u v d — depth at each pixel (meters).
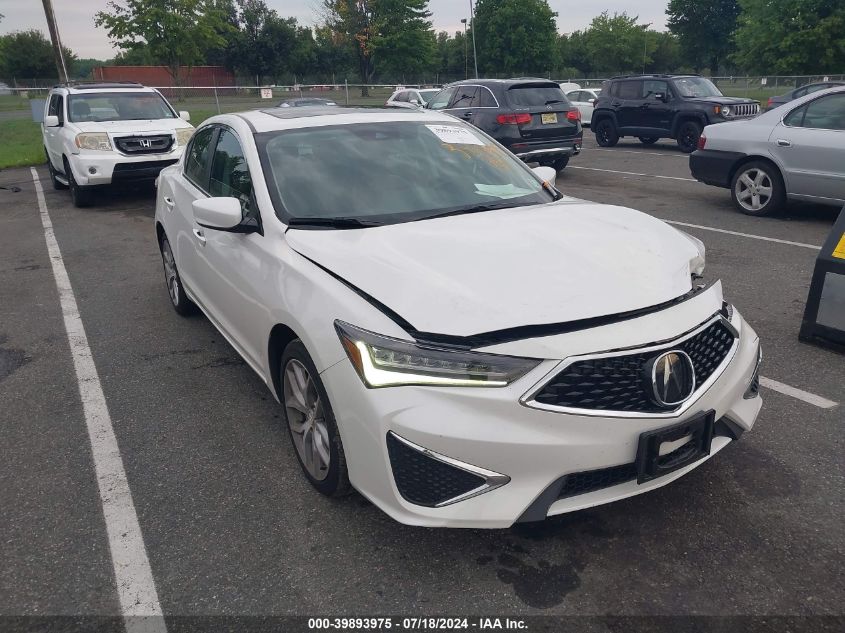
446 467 2.39
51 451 3.61
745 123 8.48
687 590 2.49
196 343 5.05
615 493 2.52
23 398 4.24
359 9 56.12
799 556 2.64
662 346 2.45
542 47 58.59
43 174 15.22
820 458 3.28
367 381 2.47
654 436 2.43
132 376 4.51
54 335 5.33
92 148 10.31
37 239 8.77
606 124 17.64
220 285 3.92
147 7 38.84
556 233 3.03
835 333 4.48
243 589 2.57
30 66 74.44
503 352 2.36
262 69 65.31
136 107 11.59
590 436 2.38
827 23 33.38
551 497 2.41
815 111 7.84
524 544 2.75
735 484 3.10
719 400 2.66
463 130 4.26
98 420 3.92
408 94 23.22
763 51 36.38
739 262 6.59
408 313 2.48
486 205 3.54
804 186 7.93
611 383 2.40
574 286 2.58
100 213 10.47
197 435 3.72
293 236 3.18
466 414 2.36
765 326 4.98
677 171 12.91
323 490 3.03
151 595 2.55
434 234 3.01
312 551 2.76
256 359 3.53
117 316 5.73
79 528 2.96
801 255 6.76
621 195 10.45
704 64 81.44
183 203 4.71
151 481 3.29
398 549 2.75
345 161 3.69
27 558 2.78
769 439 3.46
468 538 2.80
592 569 2.61
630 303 2.53
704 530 2.80
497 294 2.51
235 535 2.87
